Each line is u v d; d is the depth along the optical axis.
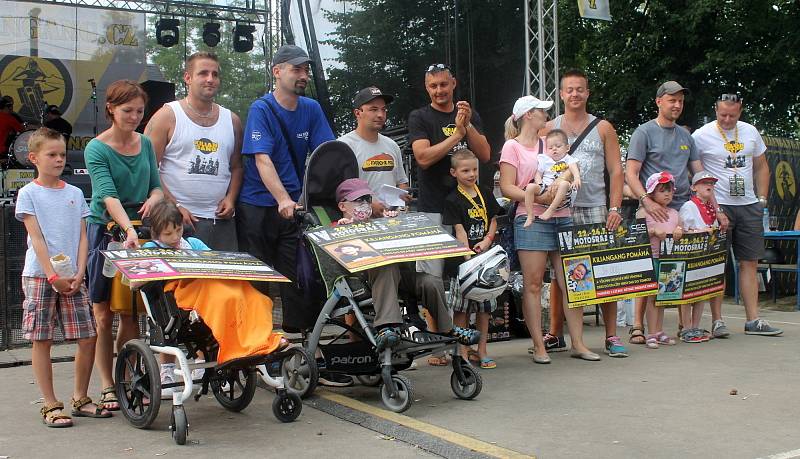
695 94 18.44
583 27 20.45
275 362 4.72
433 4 14.05
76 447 3.95
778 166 12.45
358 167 5.59
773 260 11.42
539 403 4.71
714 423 4.18
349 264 4.45
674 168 6.95
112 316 4.82
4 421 4.52
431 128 6.10
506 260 5.35
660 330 6.81
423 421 4.30
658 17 18.38
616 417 4.33
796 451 3.67
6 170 10.89
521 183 6.09
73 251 4.52
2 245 7.30
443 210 5.89
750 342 6.87
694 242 6.82
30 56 16.17
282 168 5.63
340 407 4.67
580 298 6.23
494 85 13.34
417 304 5.04
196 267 4.21
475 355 6.14
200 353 5.12
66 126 14.24
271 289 8.11
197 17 16.33
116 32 16.89
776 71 17.97
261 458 3.72
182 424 3.98
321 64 14.51
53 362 6.66
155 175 5.05
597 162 6.39
